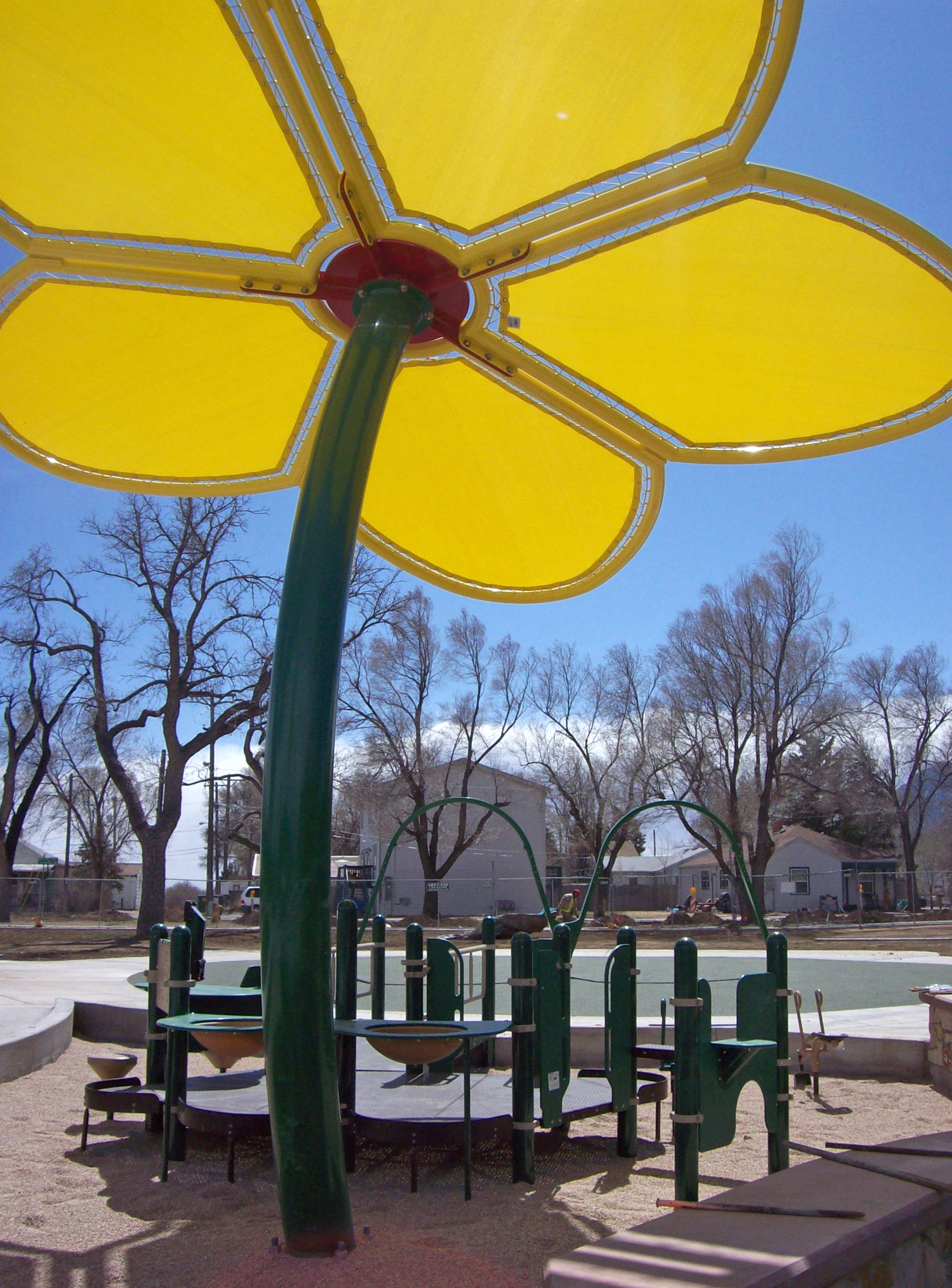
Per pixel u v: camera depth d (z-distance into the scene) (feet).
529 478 24.17
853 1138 21.07
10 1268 13.35
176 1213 15.90
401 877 171.63
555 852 189.88
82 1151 20.01
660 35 13.23
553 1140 20.02
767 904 190.19
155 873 102.63
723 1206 11.29
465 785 150.30
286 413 22.59
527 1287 12.33
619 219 16.22
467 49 13.65
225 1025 18.58
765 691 146.41
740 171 15.02
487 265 17.11
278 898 13.21
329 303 19.03
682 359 19.98
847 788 196.44
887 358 18.83
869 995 47.67
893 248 15.93
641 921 153.79
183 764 105.29
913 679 190.80
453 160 15.43
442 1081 22.49
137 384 20.97
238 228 17.47
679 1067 15.56
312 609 14.14
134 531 105.70
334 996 19.26
